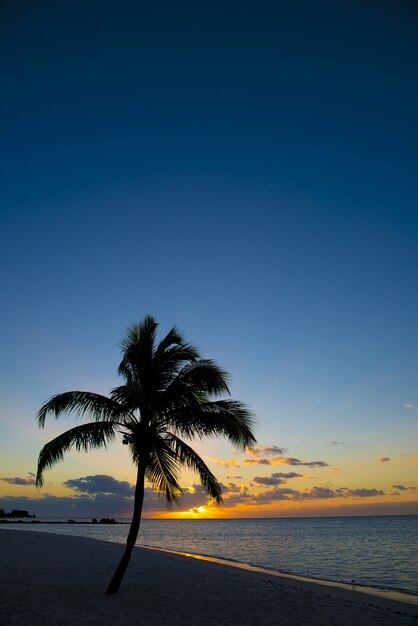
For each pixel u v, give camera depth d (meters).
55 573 21.77
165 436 16.05
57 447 14.61
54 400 15.00
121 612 13.31
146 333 16.91
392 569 34.62
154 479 16.09
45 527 131.75
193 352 16.53
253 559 40.81
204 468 15.55
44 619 12.20
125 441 15.27
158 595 16.59
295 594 18.80
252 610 14.92
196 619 13.08
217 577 22.81
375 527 138.75
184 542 65.06
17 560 27.16
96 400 15.33
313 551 50.59
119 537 73.19
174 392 15.59
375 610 16.36
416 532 100.25
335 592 21.30
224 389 15.52
